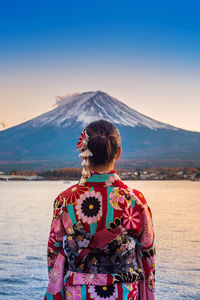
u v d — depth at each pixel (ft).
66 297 5.32
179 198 184.14
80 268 5.18
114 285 5.11
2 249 44.01
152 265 5.57
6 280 28.66
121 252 5.22
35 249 44.01
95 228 5.33
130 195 5.48
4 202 156.97
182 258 38.73
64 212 5.44
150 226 5.54
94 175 5.56
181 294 24.95
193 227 69.51
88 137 5.58
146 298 5.54
